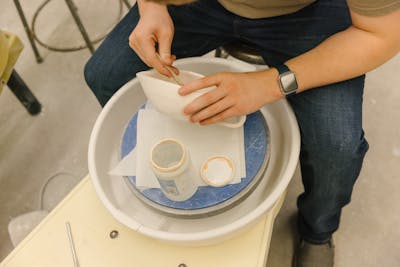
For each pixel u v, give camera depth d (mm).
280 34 921
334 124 821
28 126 1603
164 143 714
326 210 978
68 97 1653
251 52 991
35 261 780
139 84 916
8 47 1273
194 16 974
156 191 788
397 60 1572
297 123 849
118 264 765
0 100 1678
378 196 1309
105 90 1042
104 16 1848
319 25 903
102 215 813
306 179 951
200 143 832
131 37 878
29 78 1718
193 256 757
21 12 1626
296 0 869
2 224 1396
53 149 1540
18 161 1527
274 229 1274
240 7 911
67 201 837
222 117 749
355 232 1257
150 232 711
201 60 927
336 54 750
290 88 775
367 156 1380
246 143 833
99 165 840
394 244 1226
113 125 917
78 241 792
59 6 1897
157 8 882
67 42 1791
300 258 1181
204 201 765
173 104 731
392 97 1494
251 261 741
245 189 776
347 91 845
